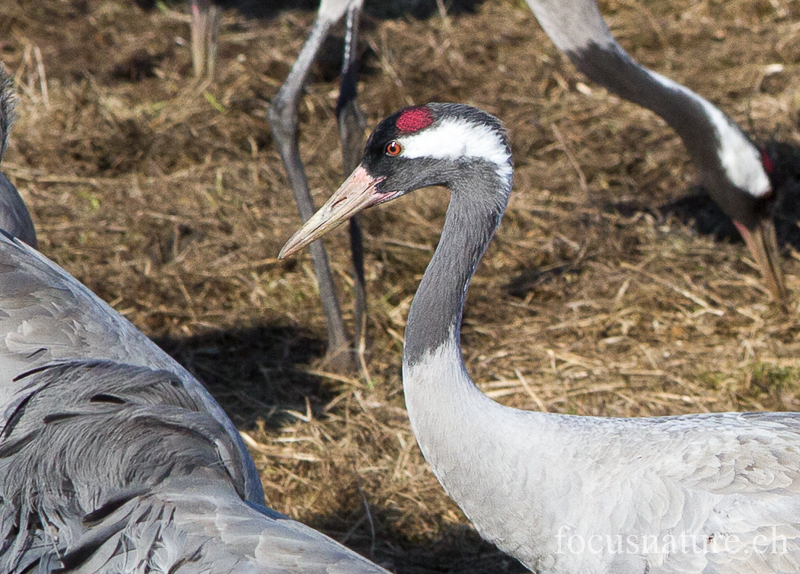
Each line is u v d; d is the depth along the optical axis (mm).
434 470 5262
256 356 8523
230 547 4059
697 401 7922
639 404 7902
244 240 9781
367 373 8312
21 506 4359
